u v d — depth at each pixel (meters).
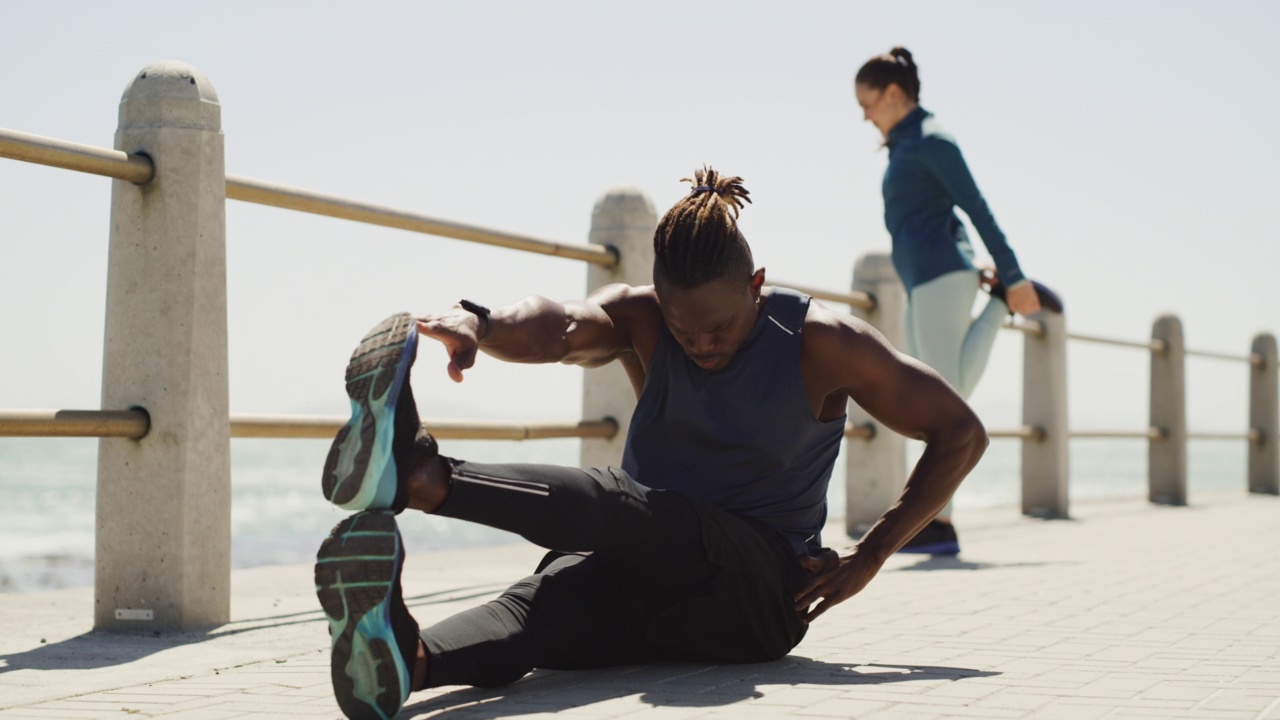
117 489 3.25
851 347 2.54
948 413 2.57
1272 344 11.91
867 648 2.85
